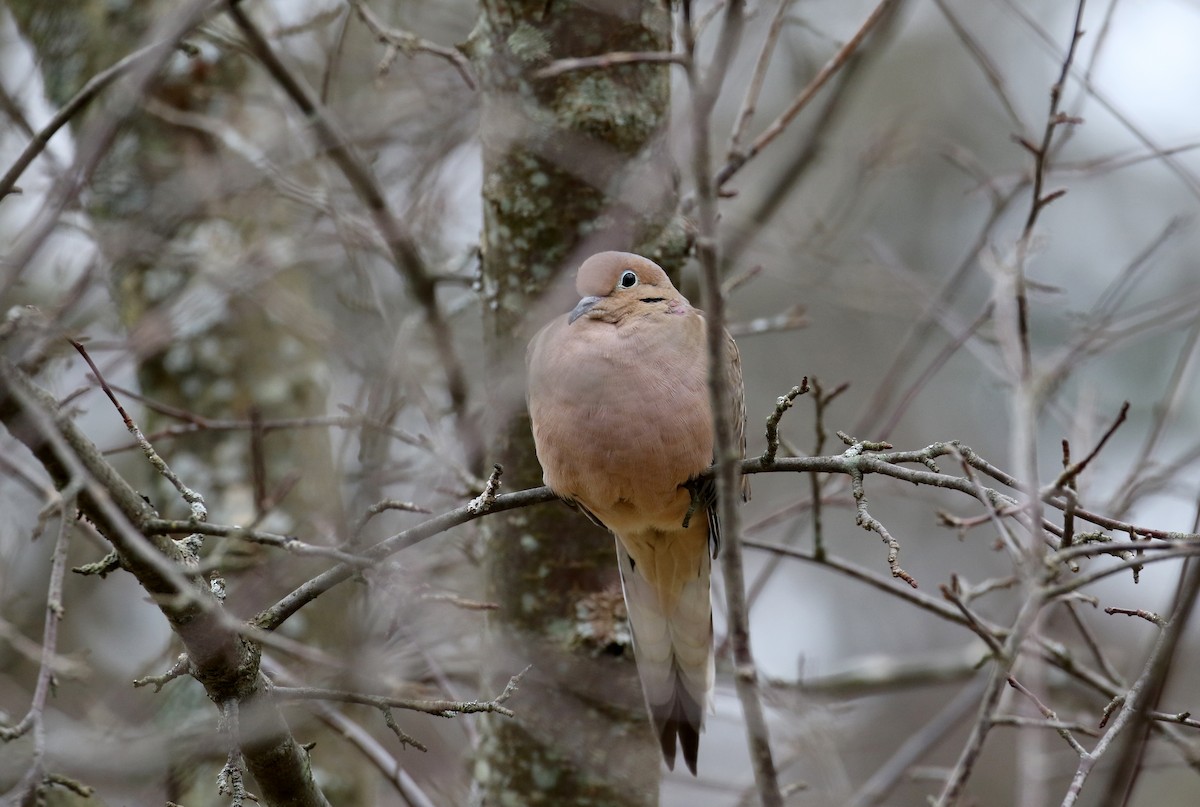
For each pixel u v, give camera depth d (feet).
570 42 31.53
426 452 37.45
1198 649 48.11
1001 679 20.65
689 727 30.83
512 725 31.83
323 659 26.13
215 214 38.11
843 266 43.29
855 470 22.85
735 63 41.78
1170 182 62.90
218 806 34.81
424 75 38.96
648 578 31.55
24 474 32.48
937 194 62.13
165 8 42.01
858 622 63.05
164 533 21.61
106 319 42.91
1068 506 21.94
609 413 28.22
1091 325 40.98
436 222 39.42
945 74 63.57
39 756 20.07
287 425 34.09
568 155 31.30
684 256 32.86
